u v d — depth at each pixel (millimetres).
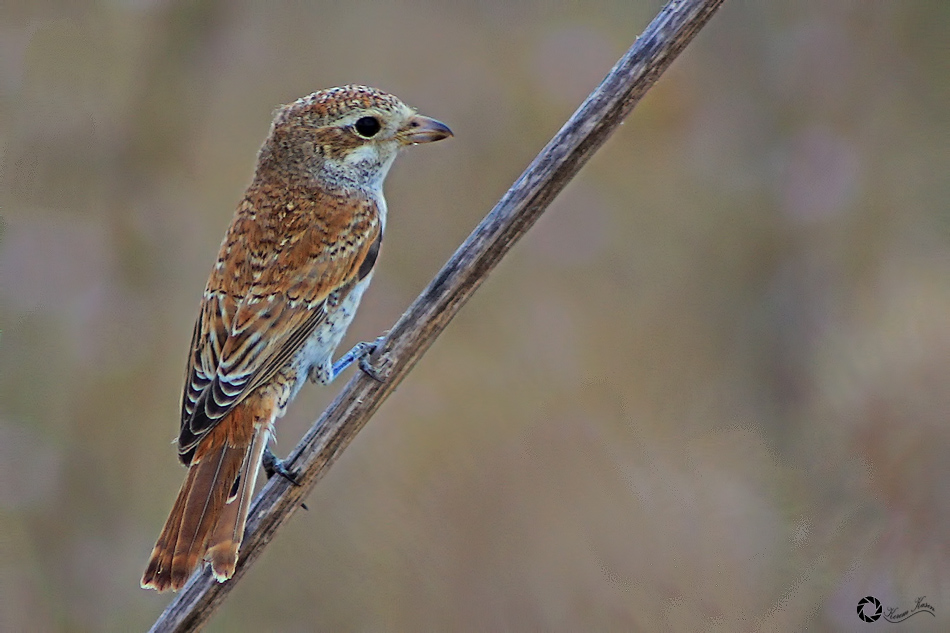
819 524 10102
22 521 11289
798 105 14414
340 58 14234
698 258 13695
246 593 10891
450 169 13867
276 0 14391
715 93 14773
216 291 8453
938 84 14203
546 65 14141
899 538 9875
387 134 8953
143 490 11703
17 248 12242
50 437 11672
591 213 13820
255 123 13758
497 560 10391
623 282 13492
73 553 11289
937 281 12820
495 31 14742
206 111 13617
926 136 14031
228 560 6934
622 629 9758
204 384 7965
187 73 13602
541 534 10430
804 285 13227
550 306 13039
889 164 13875
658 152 14375
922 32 14273
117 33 13359
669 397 12109
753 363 12727
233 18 14008
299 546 10930
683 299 13359
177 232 12805
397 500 10898
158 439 11898
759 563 9914
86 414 11812
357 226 8820
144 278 12539
